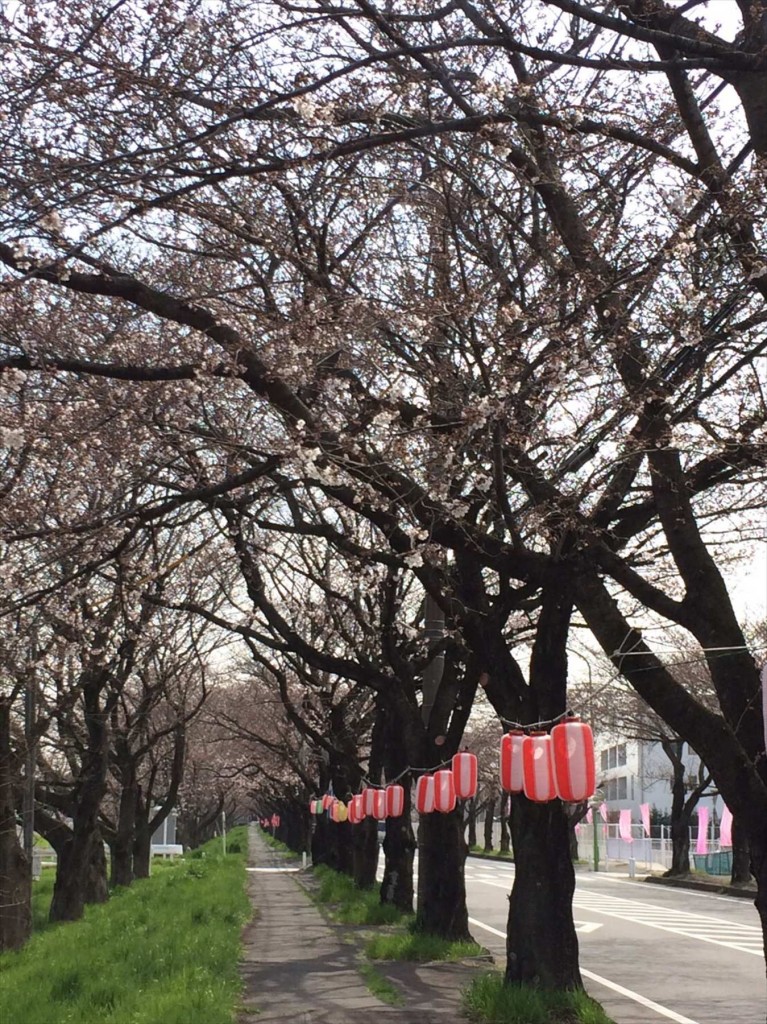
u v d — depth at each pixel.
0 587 11.20
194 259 12.27
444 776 14.38
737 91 8.48
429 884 16.19
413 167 11.30
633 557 10.77
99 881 26.38
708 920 24.56
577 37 10.22
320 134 9.07
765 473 9.60
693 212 8.87
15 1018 10.15
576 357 8.77
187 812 73.38
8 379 8.69
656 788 63.97
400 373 10.88
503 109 8.46
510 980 10.91
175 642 27.08
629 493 11.18
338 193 10.84
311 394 10.47
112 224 7.78
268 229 11.36
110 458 12.57
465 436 9.21
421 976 13.23
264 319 10.48
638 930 22.08
